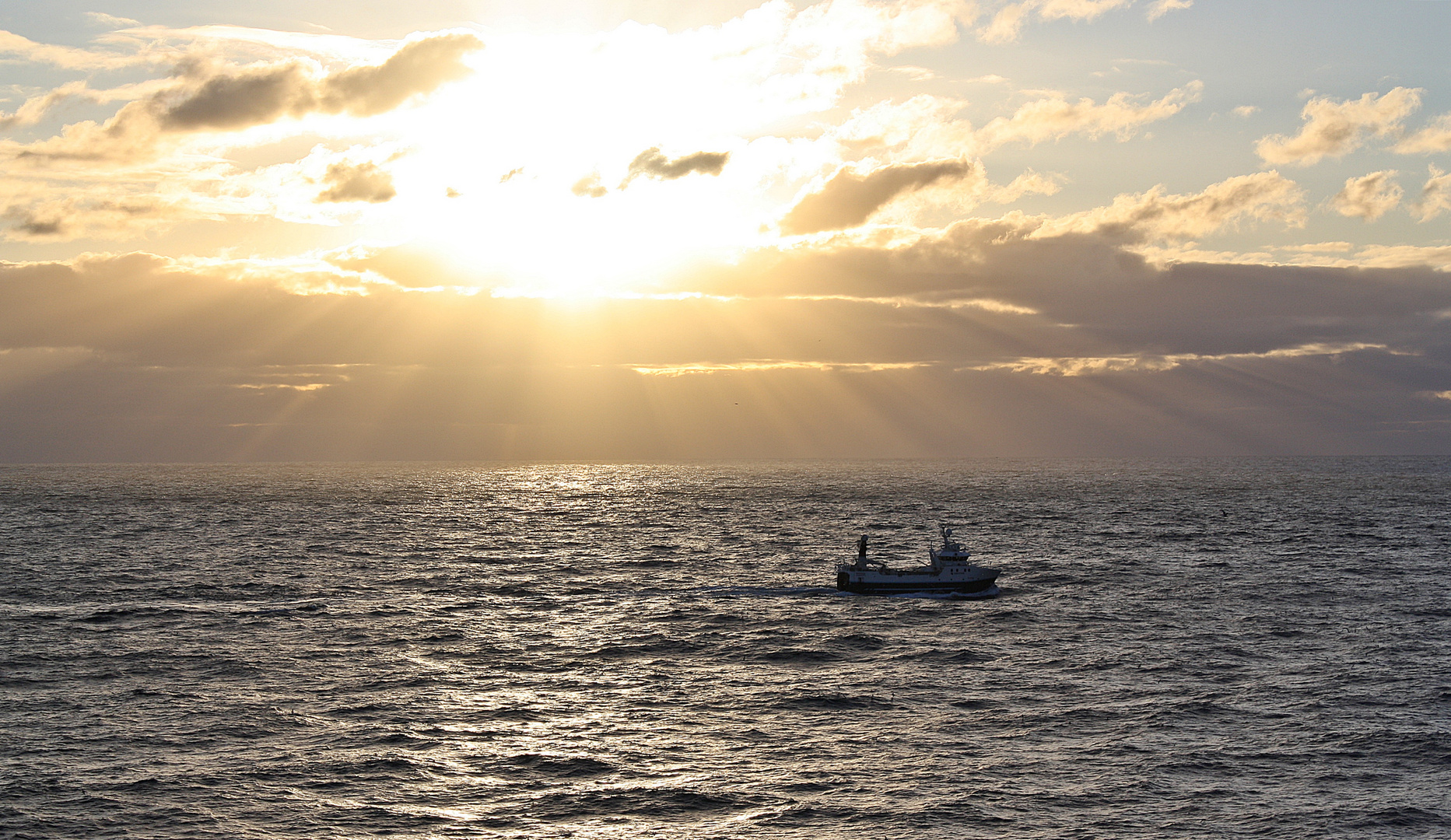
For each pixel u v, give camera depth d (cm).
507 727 7181
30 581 14700
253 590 13850
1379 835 5362
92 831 5438
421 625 11125
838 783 6106
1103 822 5547
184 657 9412
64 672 8794
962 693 8056
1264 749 6650
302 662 9238
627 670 8888
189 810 5716
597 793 5959
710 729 7150
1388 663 8900
